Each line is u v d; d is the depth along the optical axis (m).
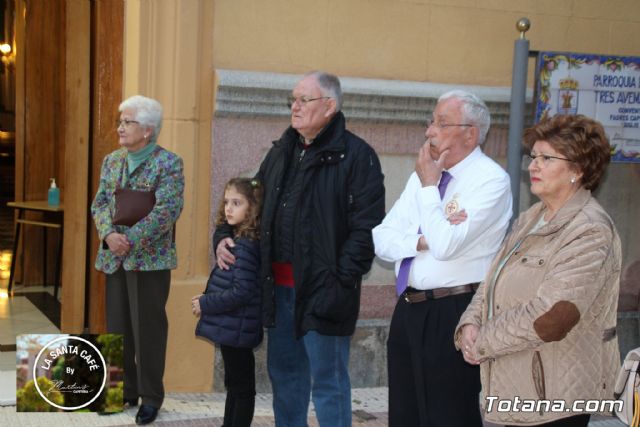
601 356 2.68
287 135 4.10
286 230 3.95
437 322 3.29
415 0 5.86
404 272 3.41
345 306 3.87
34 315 7.42
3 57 17.17
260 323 4.15
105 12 5.63
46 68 8.53
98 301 6.05
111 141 5.74
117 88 5.66
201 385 5.50
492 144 6.05
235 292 4.04
